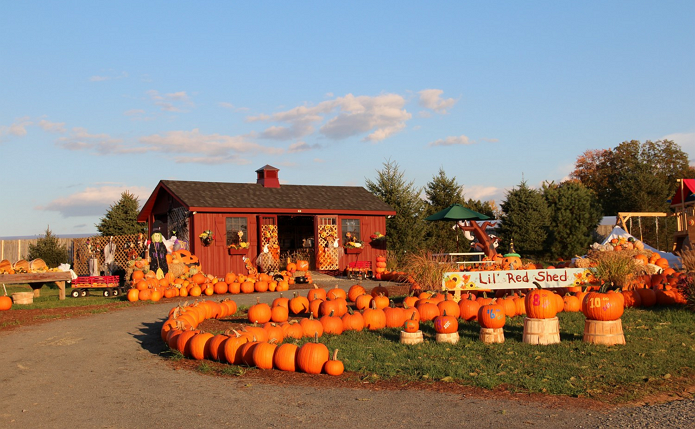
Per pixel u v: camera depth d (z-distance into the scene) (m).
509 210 33.59
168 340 9.48
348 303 13.95
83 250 25.59
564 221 32.19
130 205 35.12
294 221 30.25
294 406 6.27
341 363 7.68
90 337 10.80
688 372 7.21
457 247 32.44
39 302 16.98
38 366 8.45
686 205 26.72
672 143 54.28
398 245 31.33
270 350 8.11
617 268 12.62
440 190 35.03
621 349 8.40
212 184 25.27
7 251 32.06
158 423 5.77
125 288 18.92
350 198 26.77
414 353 8.55
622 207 41.00
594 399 6.24
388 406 6.19
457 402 6.25
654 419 5.55
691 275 12.26
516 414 5.82
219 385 7.24
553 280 12.41
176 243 21.91
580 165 55.81
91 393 6.94
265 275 19.52
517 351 8.48
